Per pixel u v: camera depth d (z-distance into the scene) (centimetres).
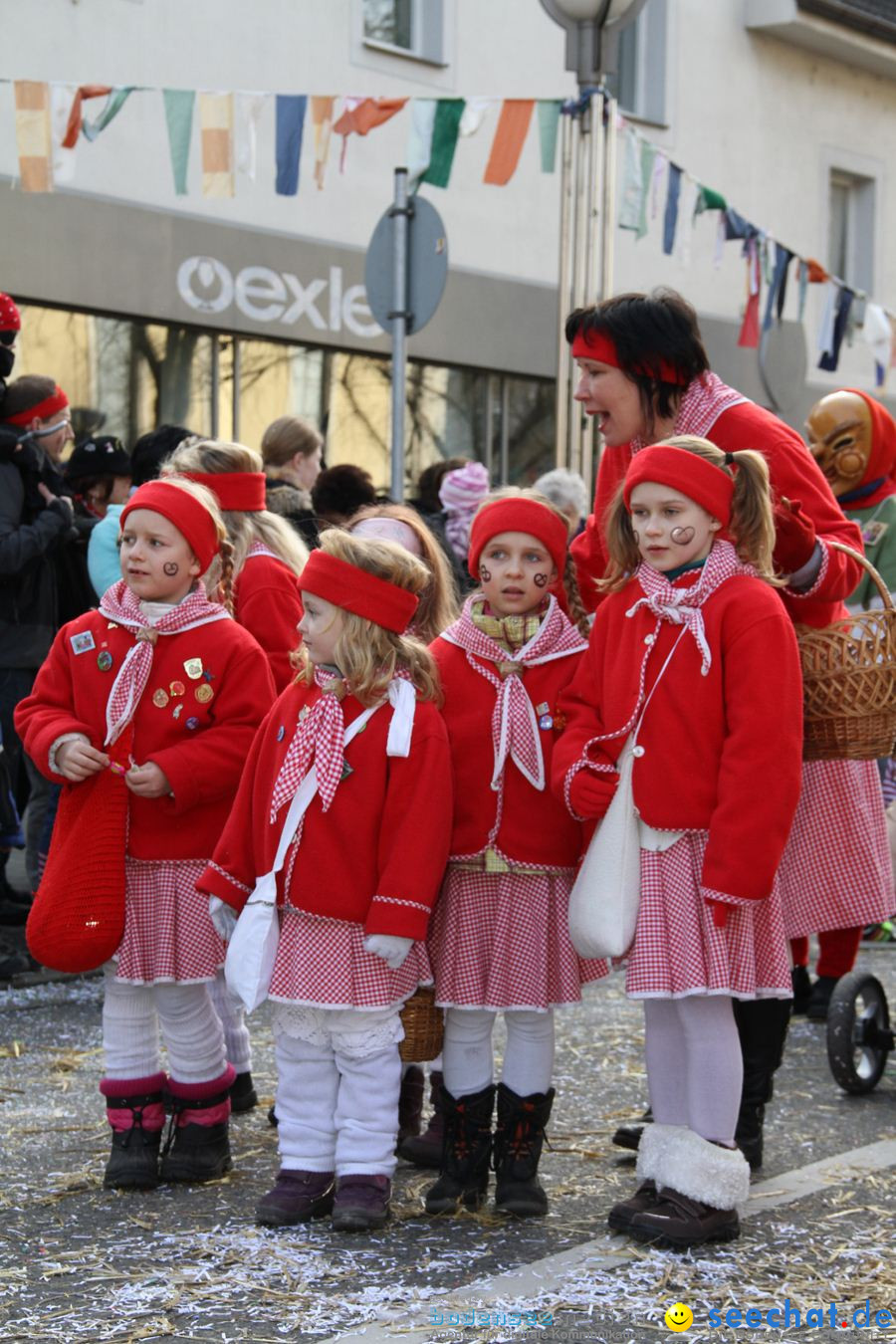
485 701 415
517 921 407
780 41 1731
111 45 1158
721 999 393
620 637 401
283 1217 396
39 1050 555
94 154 1160
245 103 834
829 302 1088
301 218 1308
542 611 428
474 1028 412
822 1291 360
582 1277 364
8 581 671
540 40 1483
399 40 1377
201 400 1256
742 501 398
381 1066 400
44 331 1148
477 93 1434
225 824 427
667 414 429
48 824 721
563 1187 431
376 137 1359
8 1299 349
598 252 898
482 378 1491
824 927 457
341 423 1369
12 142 1109
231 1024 487
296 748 401
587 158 884
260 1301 349
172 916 423
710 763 385
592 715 404
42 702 439
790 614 453
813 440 691
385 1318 341
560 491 857
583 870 393
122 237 1179
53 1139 462
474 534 425
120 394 1201
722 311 1691
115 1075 424
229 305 1255
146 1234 389
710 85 1659
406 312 802
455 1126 411
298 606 514
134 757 427
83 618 445
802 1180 439
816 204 1797
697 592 389
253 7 1252
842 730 441
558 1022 610
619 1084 529
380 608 400
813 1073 557
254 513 520
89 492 748
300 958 396
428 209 795
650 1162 391
